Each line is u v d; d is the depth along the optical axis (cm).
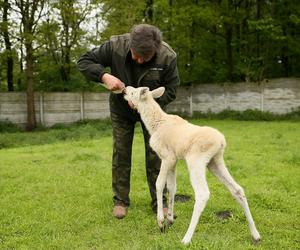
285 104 2030
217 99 2192
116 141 538
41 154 1010
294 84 2005
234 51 2447
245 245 421
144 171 770
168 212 480
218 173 439
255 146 1052
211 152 416
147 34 455
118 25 1989
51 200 600
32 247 437
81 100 2039
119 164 538
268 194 593
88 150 1049
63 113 2000
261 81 2073
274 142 1117
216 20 2239
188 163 420
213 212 530
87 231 479
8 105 1875
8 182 707
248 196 594
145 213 536
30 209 558
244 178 713
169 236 445
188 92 2261
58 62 2159
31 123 1855
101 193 630
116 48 502
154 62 496
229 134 1342
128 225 496
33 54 1903
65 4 1866
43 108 1955
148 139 528
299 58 2427
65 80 2312
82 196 621
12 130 1812
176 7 2269
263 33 2189
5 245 441
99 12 2000
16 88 2442
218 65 2500
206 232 466
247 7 2356
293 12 2202
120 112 530
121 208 532
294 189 632
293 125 1616
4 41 1892
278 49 2342
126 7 2031
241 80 2456
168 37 2289
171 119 459
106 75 490
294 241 441
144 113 467
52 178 734
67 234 469
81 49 1998
